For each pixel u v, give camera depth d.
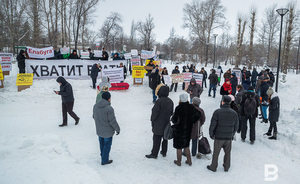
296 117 7.75
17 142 4.93
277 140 6.22
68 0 26.28
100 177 3.95
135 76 14.80
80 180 3.67
